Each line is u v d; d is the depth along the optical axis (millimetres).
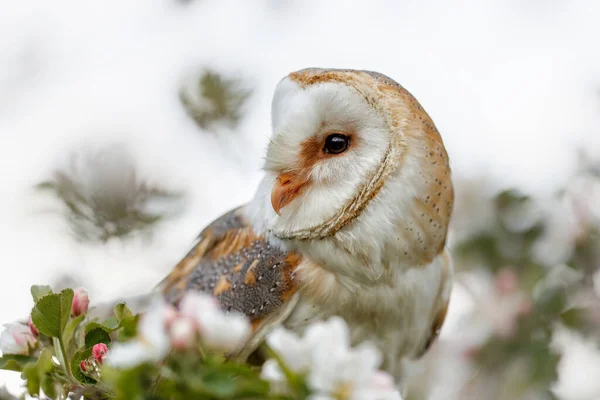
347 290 2750
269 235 2768
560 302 2869
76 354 2627
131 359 2557
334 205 2744
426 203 2754
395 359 2779
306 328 2754
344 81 2750
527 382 2855
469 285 2902
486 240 2902
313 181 2748
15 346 2660
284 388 2557
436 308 2797
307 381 2557
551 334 2869
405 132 2750
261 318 2750
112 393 2623
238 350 2740
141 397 2557
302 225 2750
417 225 2752
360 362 2561
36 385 2635
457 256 2908
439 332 2814
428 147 2758
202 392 2553
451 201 2777
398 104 2754
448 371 2896
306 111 2748
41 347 2662
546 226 2898
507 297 2881
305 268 2752
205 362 2562
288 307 2750
